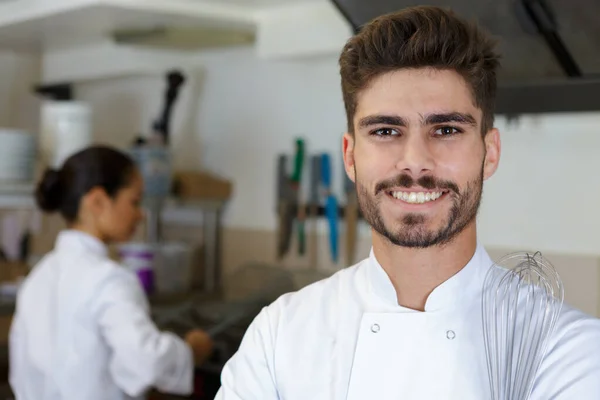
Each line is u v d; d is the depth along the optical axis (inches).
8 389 90.4
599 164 69.7
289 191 94.0
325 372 40.2
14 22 97.0
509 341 38.0
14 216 117.8
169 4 85.7
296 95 94.6
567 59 60.7
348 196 87.7
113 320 66.6
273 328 42.5
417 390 38.6
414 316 39.3
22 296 71.6
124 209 72.8
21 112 127.3
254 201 100.0
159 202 98.0
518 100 64.8
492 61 38.9
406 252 38.6
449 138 37.0
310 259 92.3
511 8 58.0
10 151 96.3
